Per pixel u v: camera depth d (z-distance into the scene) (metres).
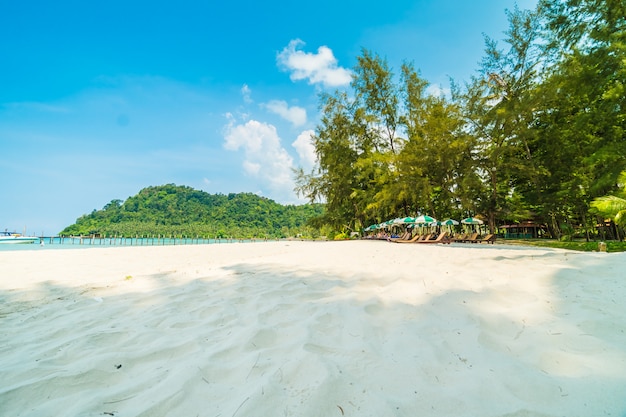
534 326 2.62
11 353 2.44
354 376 1.89
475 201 24.98
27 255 12.30
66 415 1.59
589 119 16.11
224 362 2.15
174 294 4.38
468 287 3.95
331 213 36.47
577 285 3.79
